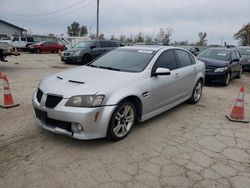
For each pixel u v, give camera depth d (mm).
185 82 5809
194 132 4633
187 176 3201
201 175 3238
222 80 9562
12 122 4742
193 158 3656
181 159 3609
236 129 4883
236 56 11516
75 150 3729
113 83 4012
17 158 3463
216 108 6320
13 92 7078
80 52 15070
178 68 5590
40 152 3639
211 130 4773
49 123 3857
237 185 3066
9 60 17109
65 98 3662
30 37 31266
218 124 5121
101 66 5043
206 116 5613
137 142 4090
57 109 3658
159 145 4020
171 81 5152
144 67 4664
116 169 3289
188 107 6289
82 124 3586
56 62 16953
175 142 4160
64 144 3895
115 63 5039
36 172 3162
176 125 4945
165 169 3336
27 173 3135
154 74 4660
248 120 5418
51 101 3787
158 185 3000
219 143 4203
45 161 3412
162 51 5230
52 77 4453
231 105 6719
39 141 3969
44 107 3824
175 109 6051
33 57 21203
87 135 3654
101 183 2996
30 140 3998
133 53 5227
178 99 5699
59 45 30016
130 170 3279
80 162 3420
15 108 5609
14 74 10539
